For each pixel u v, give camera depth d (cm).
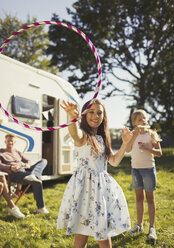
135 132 335
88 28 1670
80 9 1681
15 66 542
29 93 574
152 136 332
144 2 1545
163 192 568
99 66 225
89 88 1745
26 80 568
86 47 1677
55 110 663
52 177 641
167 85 1748
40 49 1898
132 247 292
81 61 1683
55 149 659
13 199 507
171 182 686
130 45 1692
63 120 679
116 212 216
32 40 1862
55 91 661
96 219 207
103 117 245
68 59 1708
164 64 1738
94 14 1623
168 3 1577
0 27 1805
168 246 295
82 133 223
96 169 223
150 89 1731
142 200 340
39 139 597
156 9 1620
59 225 221
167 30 1672
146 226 355
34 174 432
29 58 1877
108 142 244
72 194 218
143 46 1673
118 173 852
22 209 443
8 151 462
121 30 1647
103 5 1603
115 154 241
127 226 216
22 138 545
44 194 572
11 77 529
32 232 322
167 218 394
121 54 1661
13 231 339
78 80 1745
